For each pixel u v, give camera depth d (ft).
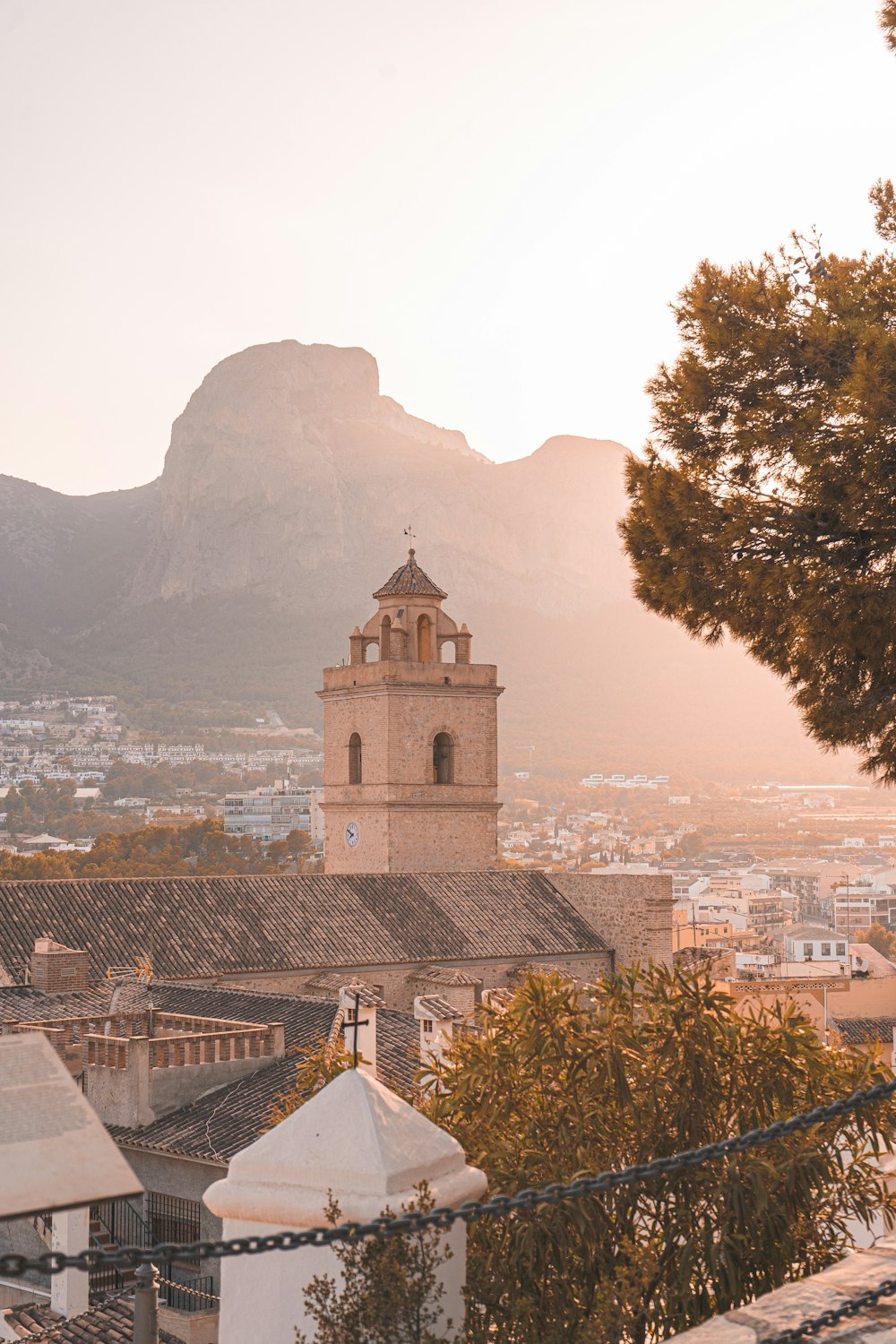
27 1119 29.07
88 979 165.68
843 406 69.77
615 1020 61.52
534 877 231.09
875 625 69.87
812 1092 60.08
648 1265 49.26
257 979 188.14
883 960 535.60
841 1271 38.47
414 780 251.39
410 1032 131.95
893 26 75.05
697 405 76.13
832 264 76.95
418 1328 38.60
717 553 73.56
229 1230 40.86
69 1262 28.07
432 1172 40.32
